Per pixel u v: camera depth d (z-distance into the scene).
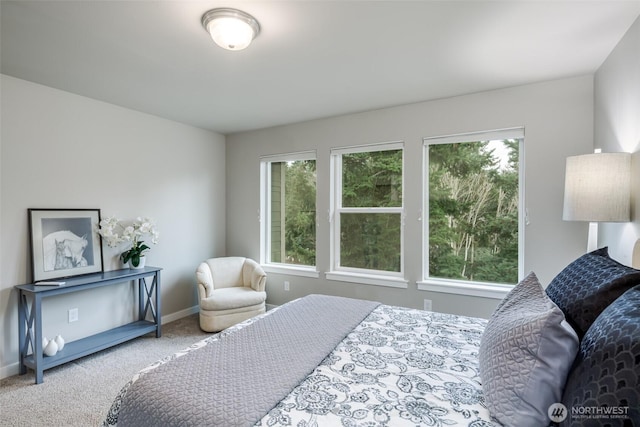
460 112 2.89
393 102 3.07
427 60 2.20
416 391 1.16
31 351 2.54
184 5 1.60
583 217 1.82
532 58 2.17
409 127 3.13
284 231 4.06
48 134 2.66
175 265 3.72
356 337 1.65
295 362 1.35
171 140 3.67
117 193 3.15
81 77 2.47
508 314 1.26
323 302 2.24
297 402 1.08
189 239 3.89
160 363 1.37
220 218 4.32
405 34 1.87
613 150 2.03
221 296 3.38
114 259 3.12
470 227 2.99
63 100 2.75
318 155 3.66
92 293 2.95
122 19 1.71
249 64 2.26
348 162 3.58
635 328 0.81
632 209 1.75
